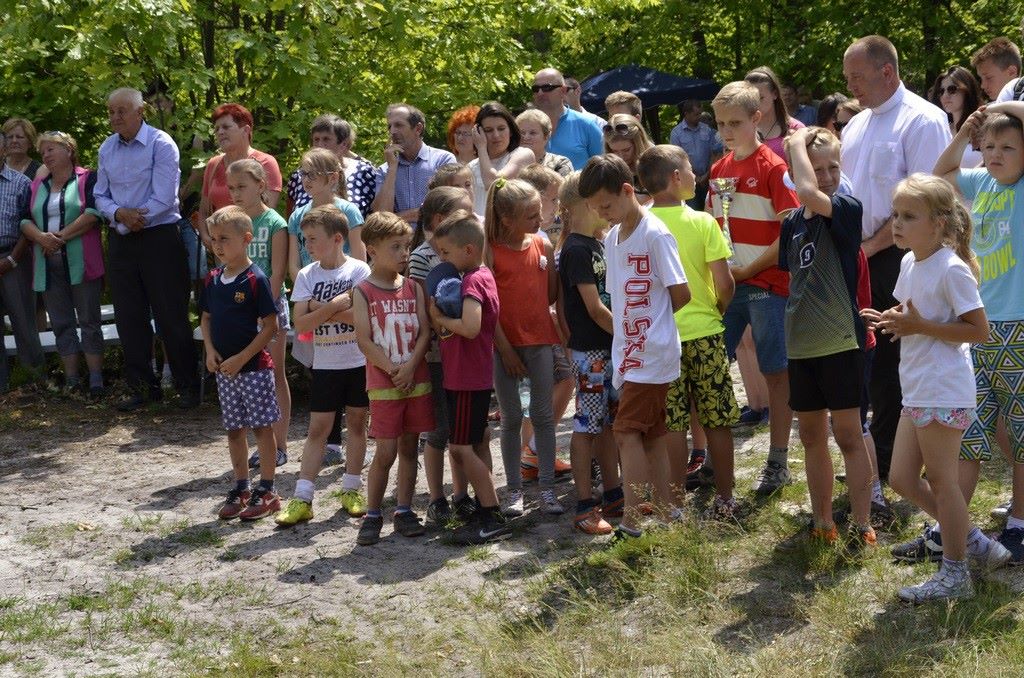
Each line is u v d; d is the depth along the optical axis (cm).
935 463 418
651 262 489
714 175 593
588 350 538
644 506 494
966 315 408
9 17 905
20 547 558
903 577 443
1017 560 446
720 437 529
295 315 594
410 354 537
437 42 1064
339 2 916
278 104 937
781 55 1658
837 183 483
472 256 533
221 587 495
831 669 372
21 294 884
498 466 668
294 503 575
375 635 439
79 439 761
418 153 801
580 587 468
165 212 826
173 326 835
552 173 618
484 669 400
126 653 435
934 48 1530
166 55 903
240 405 581
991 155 453
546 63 1176
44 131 1026
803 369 470
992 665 363
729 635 413
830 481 476
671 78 1563
